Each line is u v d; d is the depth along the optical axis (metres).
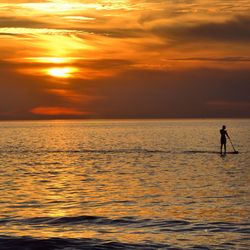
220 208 36.16
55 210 35.81
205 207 36.56
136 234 28.95
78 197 41.31
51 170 63.03
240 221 31.98
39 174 58.47
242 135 173.62
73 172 60.47
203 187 46.31
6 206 37.38
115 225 31.22
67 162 75.00
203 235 28.69
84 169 63.97
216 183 48.97
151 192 43.66
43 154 92.88
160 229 30.19
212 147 108.00
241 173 57.38
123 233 29.20
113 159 79.56
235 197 40.62
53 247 25.92
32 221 32.28
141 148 107.00
